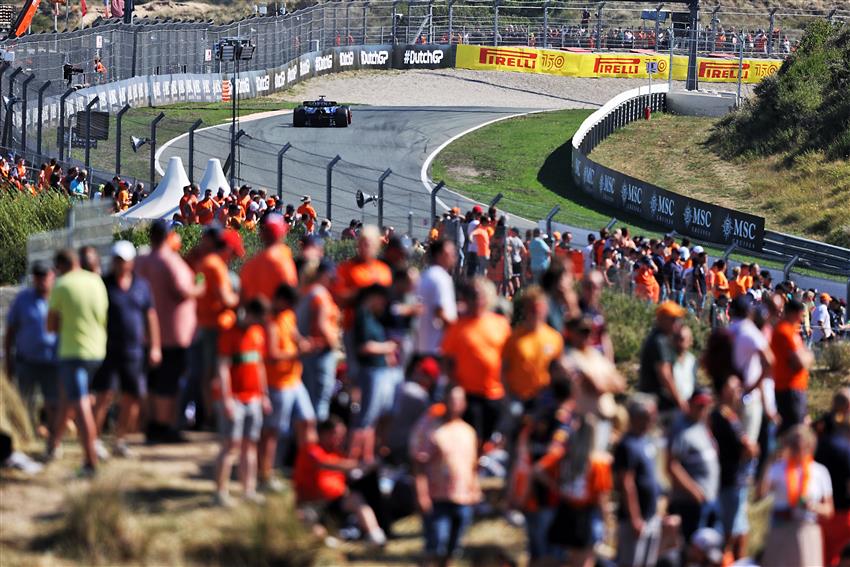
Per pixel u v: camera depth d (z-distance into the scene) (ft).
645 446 120.67
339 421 137.08
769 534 134.62
